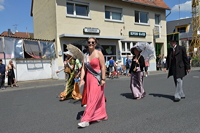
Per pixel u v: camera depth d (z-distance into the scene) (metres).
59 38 14.70
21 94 8.62
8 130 4.10
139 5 19.19
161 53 21.66
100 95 4.18
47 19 16.28
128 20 18.42
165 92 7.81
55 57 14.59
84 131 3.86
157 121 4.38
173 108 5.43
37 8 18.78
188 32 39.47
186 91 7.97
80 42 14.50
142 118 4.60
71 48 5.64
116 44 17.66
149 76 15.42
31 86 11.12
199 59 29.44
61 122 4.47
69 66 6.58
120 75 16.75
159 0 21.39
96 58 4.13
